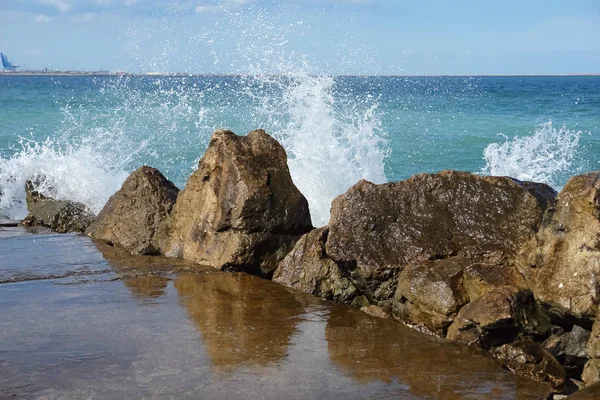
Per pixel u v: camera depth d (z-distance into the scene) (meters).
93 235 8.58
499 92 44.31
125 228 8.10
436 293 5.48
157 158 14.78
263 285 6.54
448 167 14.59
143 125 18.58
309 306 5.91
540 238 5.39
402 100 29.39
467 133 18.98
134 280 6.62
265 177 7.08
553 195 6.41
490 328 4.96
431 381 4.35
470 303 5.27
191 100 22.31
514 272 5.60
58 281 6.59
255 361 4.63
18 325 5.32
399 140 17.62
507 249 5.97
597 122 22.62
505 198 6.27
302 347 4.91
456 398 4.11
